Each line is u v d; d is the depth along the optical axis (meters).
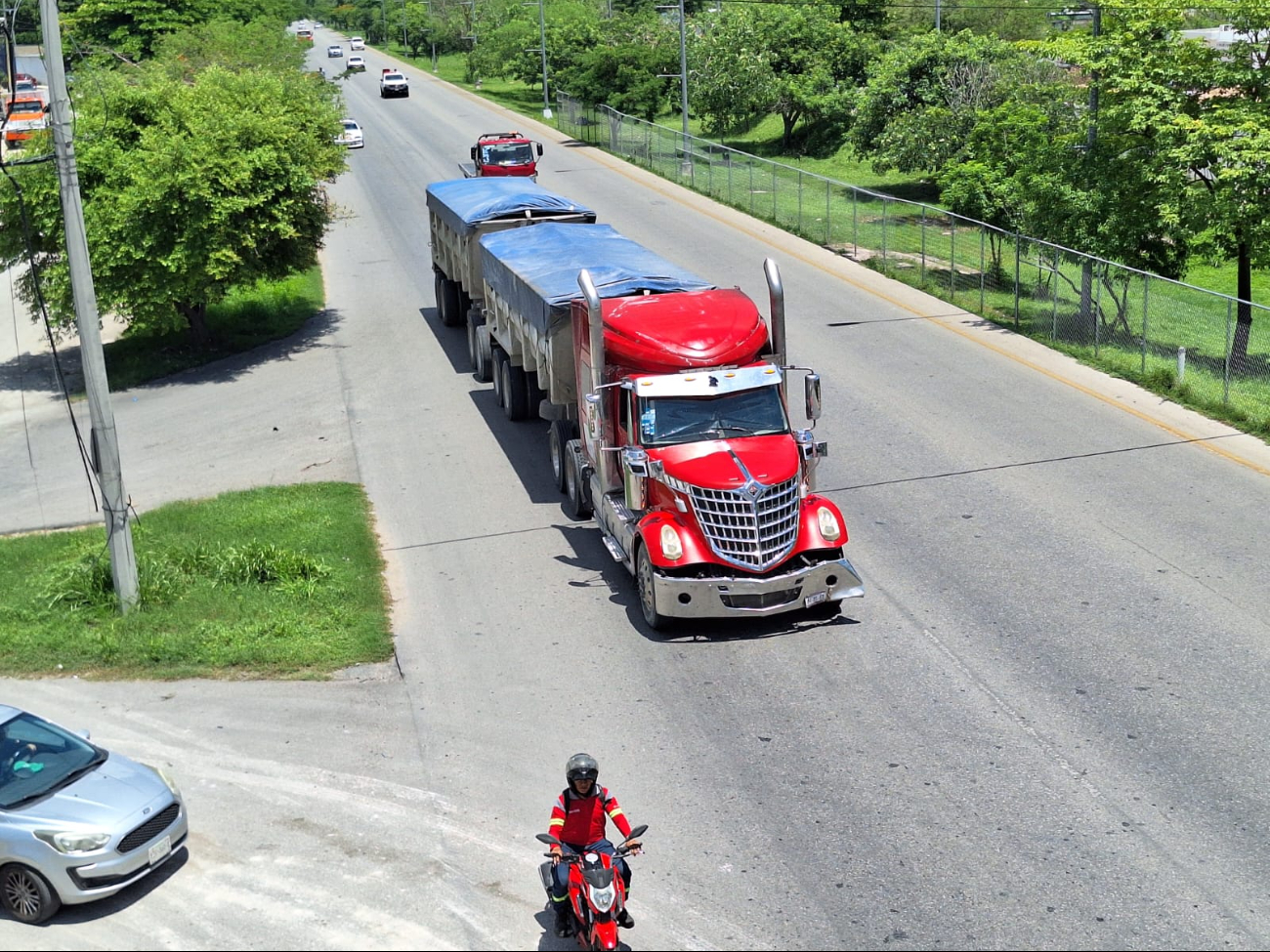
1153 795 10.56
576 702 12.75
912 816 10.41
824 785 10.95
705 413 14.77
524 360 20.39
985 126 31.88
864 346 26.22
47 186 25.80
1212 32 41.84
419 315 30.80
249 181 26.34
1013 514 17.17
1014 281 29.03
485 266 23.14
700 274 32.81
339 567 16.44
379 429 22.64
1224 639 13.34
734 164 48.75
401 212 44.25
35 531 19.23
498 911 9.48
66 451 23.25
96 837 9.58
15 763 10.34
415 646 14.27
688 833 10.33
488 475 19.92
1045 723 11.84
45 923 9.66
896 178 51.88
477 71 91.69
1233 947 8.66
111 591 15.84
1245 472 18.42
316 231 29.06
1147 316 22.86
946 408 22.02
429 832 10.57
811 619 14.42
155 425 24.28
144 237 25.88
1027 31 58.41
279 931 9.34
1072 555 15.73
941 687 12.62
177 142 25.69
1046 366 24.33
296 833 10.63
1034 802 10.54
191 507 19.14
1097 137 25.75
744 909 9.32
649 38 69.62
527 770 11.49
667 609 13.84
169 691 13.47
